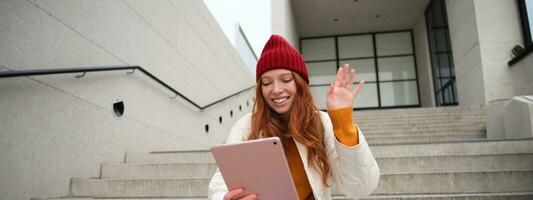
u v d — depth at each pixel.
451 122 6.27
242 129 1.39
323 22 13.34
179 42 5.29
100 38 3.44
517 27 7.14
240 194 1.11
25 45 2.54
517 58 6.53
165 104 4.74
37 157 2.60
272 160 1.03
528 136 4.06
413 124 6.33
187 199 2.62
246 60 12.55
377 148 3.45
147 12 4.41
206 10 6.55
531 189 2.55
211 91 6.51
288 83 1.28
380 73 13.66
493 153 3.31
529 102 4.14
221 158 1.07
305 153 1.22
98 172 3.28
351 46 14.23
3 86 2.37
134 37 4.07
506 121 4.63
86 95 3.20
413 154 3.39
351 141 1.09
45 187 2.66
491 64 7.04
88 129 3.19
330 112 1.12
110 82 3.57
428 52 11.79
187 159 3.65
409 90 13.27
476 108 6.63
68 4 3.02
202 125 5.98
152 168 3.22
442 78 10.38
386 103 13.28
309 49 14.52
